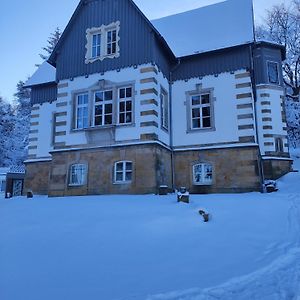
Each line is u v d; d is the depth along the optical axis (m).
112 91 17.45
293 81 40.72
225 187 17.06
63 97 18.59
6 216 10.19
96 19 18.73
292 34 41.59
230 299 4.61
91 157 17.08
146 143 15.98
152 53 16.97
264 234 7.73
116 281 5.26
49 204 12.07
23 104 53.22
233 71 18.16
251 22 19.30
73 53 18.91
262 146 24.14
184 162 18.22
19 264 6.03
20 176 27.23
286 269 5.68
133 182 15.90
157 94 17.20
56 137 18.25
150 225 8.31
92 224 8.55
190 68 19.17
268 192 16.92
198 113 18.78
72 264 6.00
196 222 8.62
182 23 22.33
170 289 4.95
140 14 17.47
